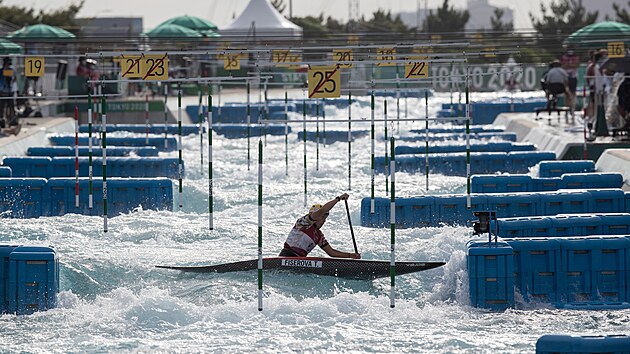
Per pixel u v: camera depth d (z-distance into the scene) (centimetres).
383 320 2569
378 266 2833
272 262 2872
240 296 2742
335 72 3112
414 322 2559
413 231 3356
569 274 2795
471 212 3522
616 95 5009
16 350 2334
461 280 2788
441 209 3525
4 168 4100
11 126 5406
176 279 2870
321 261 2853
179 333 2459
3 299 2692
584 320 2580
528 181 3950
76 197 3803
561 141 4944
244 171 4894
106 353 2309
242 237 3391
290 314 2591
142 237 3353
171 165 4466
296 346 2344
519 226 3030
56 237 3319
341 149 5919
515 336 2422
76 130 3803
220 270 2892
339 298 2662
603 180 3928
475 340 2381
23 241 3228
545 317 2612
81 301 2758
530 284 2786
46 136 5647
